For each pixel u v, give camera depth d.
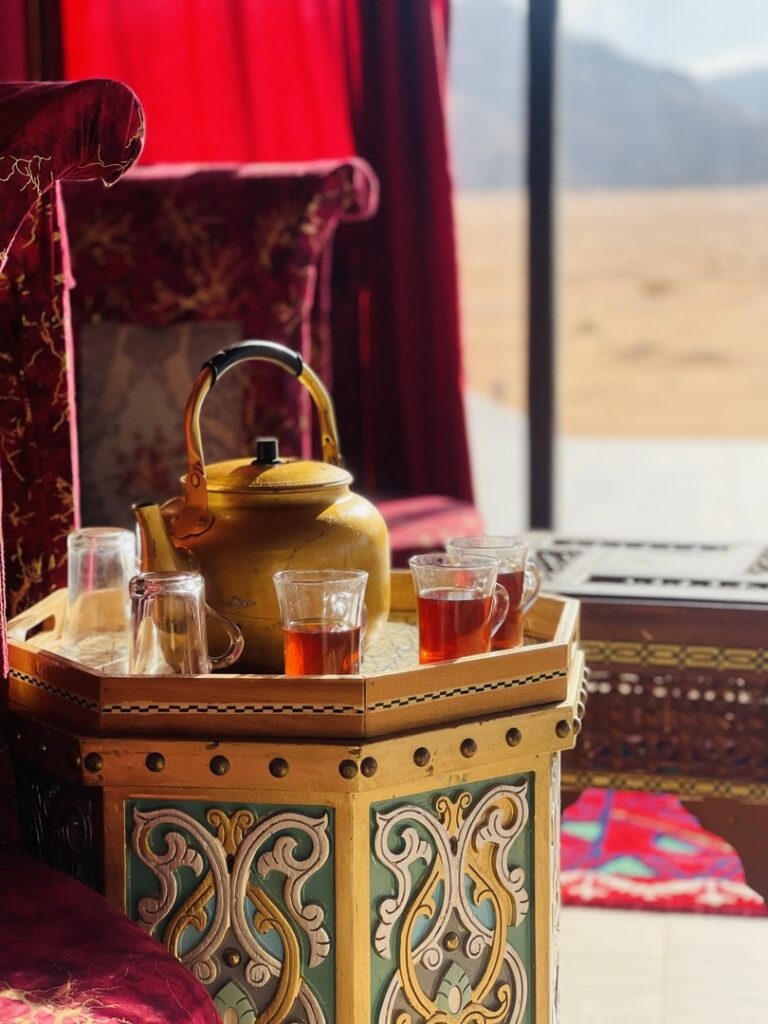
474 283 11.56
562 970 2.23
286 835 1.30
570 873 2.60
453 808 1.34
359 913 1.30
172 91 3.55
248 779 1.29
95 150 1.45
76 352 3.01
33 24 3.49
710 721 2.27
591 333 13.38
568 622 1.54
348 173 2.94
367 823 1.30
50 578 1.96
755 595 2.26
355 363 3.49
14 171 1.38
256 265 2.94
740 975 2.22
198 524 1.46
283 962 1.32
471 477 3.55
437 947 1.35
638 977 2.21
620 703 2.30
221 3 3.49
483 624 1.41
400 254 3.48
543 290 3.74
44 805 1.42
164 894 1.32
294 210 2.93
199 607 1.36
